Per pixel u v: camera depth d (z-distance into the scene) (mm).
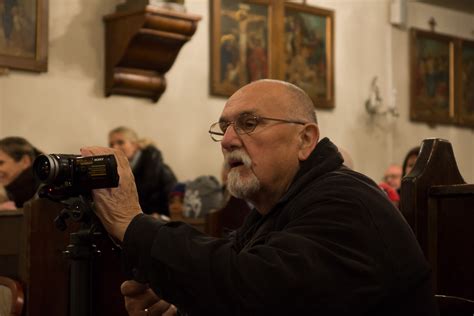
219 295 2178
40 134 8219
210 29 9664
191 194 7551
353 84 11414
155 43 8555
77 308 2420
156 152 8039
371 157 11586
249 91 2598
